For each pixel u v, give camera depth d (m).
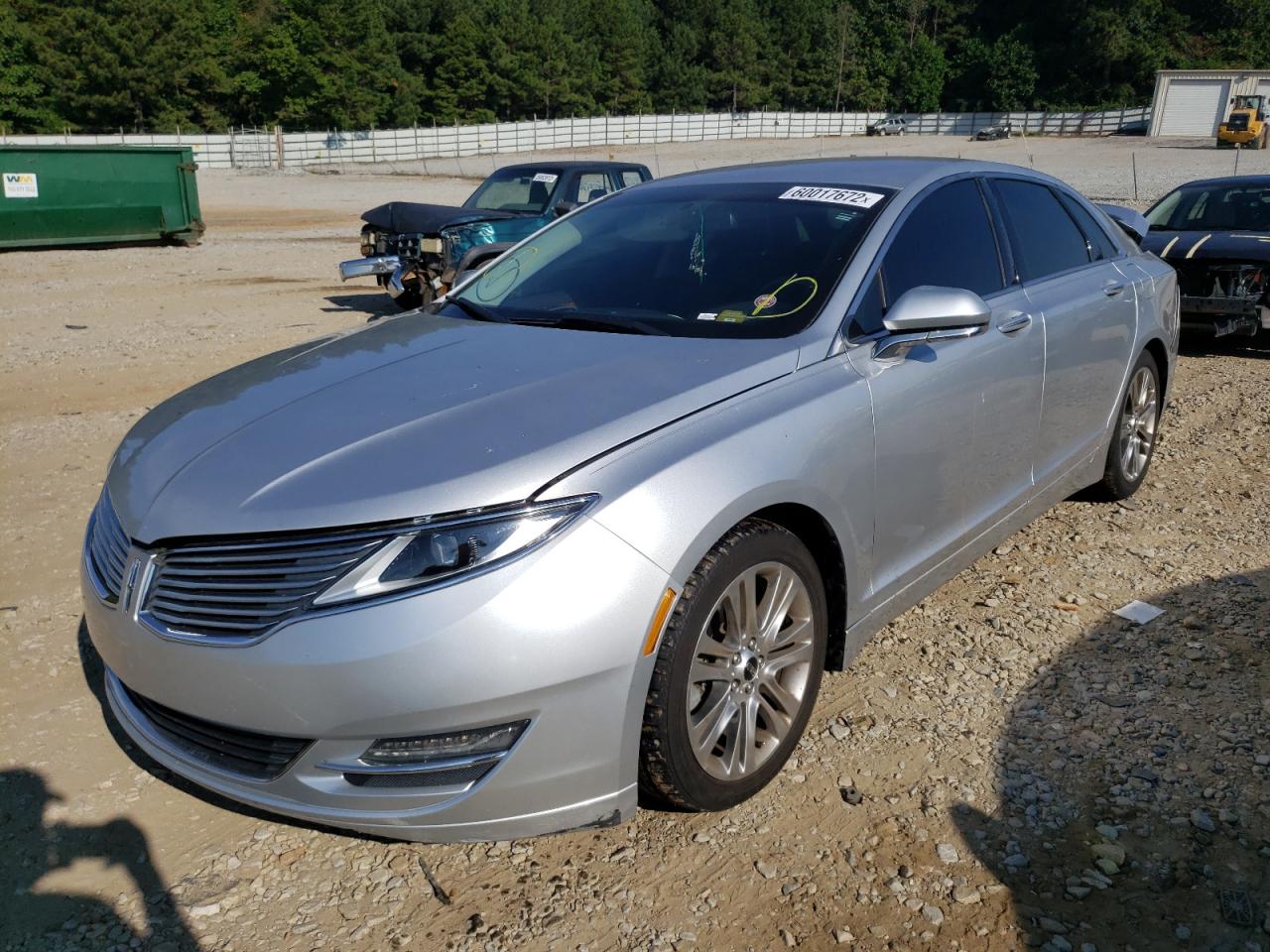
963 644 3.71
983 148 67.56
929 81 118.25
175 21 82.75
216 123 85.00
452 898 2.53
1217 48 121.00
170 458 2.78
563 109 104.75
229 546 2.41
